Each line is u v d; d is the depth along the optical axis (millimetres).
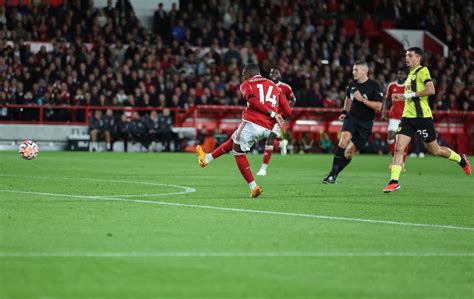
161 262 14242
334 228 19062
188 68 70500
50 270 13383
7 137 63969
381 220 20906
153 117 65250
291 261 14664
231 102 69375
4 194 25344
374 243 16953
